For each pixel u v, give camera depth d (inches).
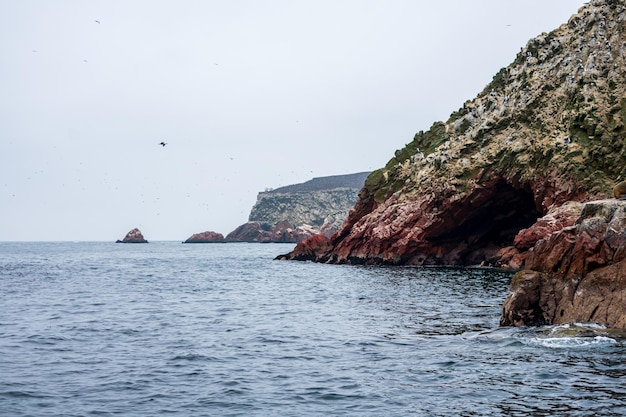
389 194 3885.3
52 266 4143.7
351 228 4151.1
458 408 716.7
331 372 898.1
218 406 740.0
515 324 1227.9
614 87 2994.6
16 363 965.2
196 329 1307.8
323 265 3885.3
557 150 2871.6
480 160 3250.5
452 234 3361.2
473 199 3181.6
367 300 1840.6
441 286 2209.6
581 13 3430.1
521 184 3024.1
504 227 3339.1
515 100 3430.1
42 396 780.0
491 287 2155.5
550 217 2583.7
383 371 898.1
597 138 2819.9
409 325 1323.8
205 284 2608.3
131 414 711.7
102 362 971.3
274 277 2979.8
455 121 3934.5
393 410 716.7
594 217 1224.8
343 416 700.0
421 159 3880.4
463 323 1339.8
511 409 707.4
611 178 2689.5
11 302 1866.4
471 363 928.3
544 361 922.7
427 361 955.3
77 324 1381.6
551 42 3491.6
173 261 4886.8
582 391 766.5
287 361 975.0
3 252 7475.4
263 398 770.8
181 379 864.3
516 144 3125.0
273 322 1413.6
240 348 1085.8
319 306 1733.5
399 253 3454.7
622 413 681.6
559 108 3157.0
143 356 1016.9
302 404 745.6
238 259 5226.4
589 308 1173.1
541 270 1278.3
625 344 1015.6
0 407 735.1
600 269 1188.5
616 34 3184.1
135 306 1753.2
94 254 6668.3
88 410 725.9
